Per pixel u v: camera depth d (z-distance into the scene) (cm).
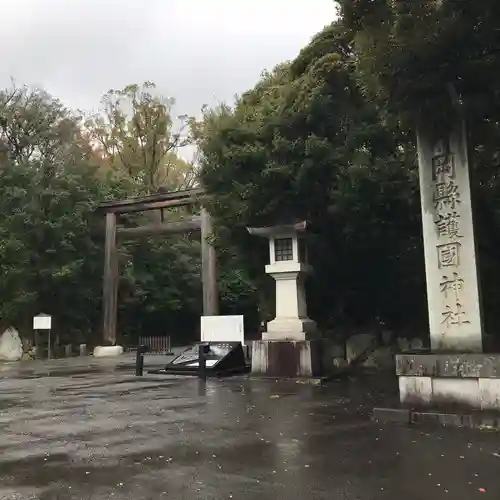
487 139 998
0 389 1369
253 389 1227
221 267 3092
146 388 1307
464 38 731
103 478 553
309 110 1344
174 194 2847
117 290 3081
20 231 2672
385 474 543
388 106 862
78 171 3131
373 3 757
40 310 2800
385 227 1344
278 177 1303
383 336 1647
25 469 594
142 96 4112
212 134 1485
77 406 1046
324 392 1150
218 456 628
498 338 1146
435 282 857
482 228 1184
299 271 1382
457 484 506
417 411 805
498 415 738
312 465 582
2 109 3180
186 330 3953
